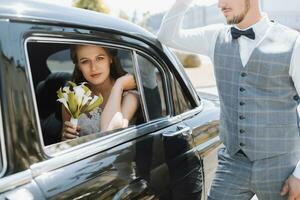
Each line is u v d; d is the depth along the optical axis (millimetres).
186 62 18734
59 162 1581
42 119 2076
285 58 1896
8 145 1412
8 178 1389
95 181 1647
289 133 2012
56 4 1783
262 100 1983
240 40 2033
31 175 1458
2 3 1540
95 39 1869
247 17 1979
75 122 1990
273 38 1952
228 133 2143
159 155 2045
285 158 2037
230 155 2160
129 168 1834
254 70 1978
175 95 2418
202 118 2574
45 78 2244
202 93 3287
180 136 2250
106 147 1815
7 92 1437
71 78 2234
